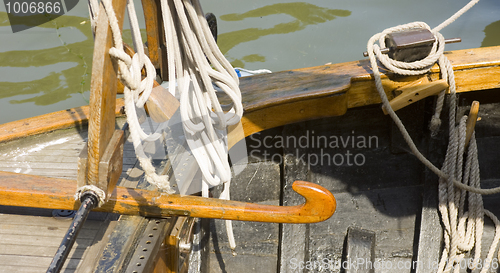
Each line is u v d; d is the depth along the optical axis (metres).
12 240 1.81
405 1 6.17
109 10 1.28
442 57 2.52
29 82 4.86
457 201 2.84
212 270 2.89
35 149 2.34
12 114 4.43
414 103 2.75
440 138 2.81
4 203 1.72
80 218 1.37
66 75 4.99
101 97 1.33
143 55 1.52
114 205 1.72
